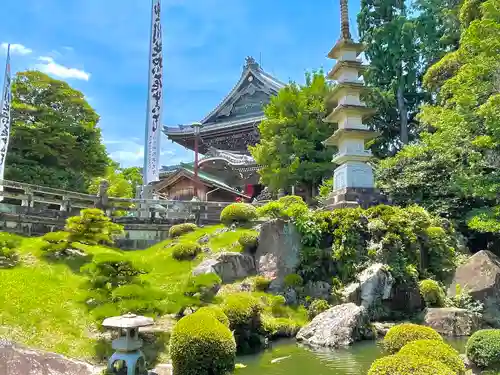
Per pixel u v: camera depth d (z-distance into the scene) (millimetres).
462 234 19469
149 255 17688
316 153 26281
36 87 29000
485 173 18922
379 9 37844
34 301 11344
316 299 14836
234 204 19641
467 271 15758
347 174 19703
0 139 23547
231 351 8820
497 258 16109
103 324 8703
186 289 11906
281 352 11406
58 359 8344
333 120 21734
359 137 20156
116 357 8500
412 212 17188
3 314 10477
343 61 20688
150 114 22453
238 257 15938
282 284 15352
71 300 11789
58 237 14430
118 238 19562
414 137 36625
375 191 19656
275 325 13039
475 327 13820
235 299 12266
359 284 14836
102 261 11008
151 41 22750
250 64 44562
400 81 36094
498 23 17328
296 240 16234
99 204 20141
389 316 14703
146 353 10070
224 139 43875
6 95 24109
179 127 45969
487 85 17047
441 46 35062
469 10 23781
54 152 28344
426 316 14188
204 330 8742
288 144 26656
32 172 26547
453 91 19062
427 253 16688
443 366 6348
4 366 7652
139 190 26109
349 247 15789
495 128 15703
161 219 21031
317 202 24828
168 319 12008
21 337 9797
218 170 38250
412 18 36906
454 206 20016
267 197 30188
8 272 12805
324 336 12352
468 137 18766
